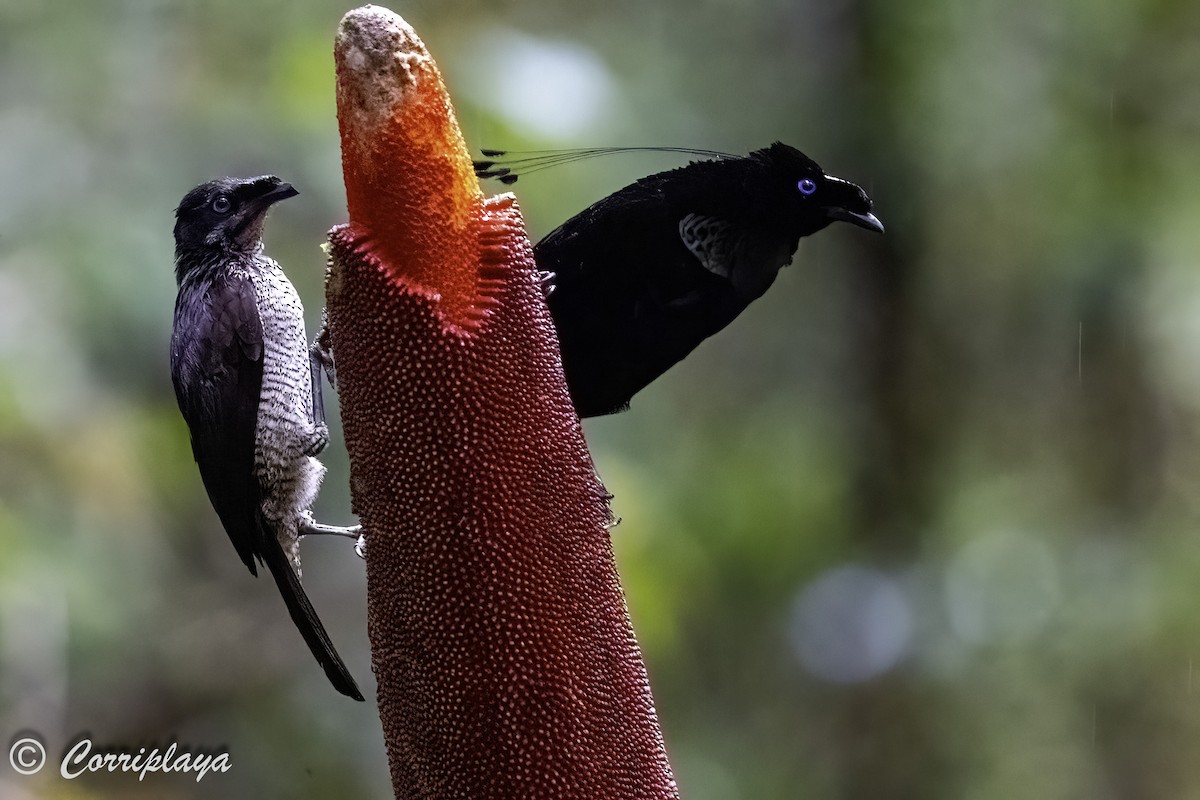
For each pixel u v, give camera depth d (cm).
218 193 693
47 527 720
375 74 652
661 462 828
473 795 654
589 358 680
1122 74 804
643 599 729
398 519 654
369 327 653
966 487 820
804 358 829
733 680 816
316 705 740
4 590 717
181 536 737
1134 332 801
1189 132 802
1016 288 807
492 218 654
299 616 690
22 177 724
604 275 678
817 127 784
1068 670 777
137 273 723
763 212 679
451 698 654
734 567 827
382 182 653
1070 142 800
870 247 794
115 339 722
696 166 680
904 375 807
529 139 712
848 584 788
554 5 788
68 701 724
